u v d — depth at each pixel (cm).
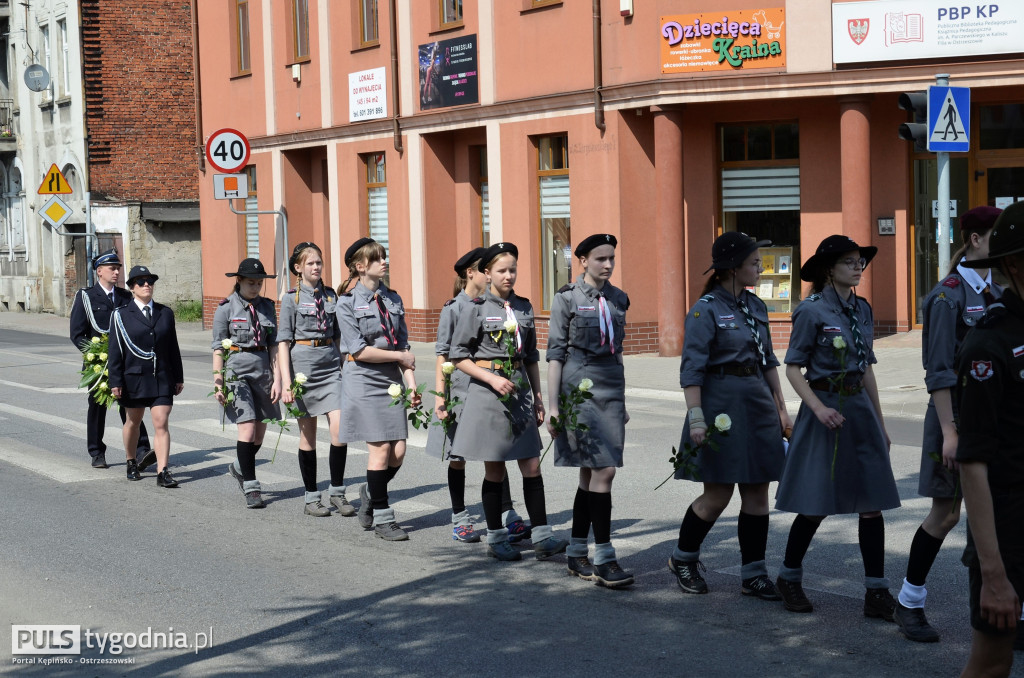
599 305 673
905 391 1380
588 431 670
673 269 1805
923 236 1781
